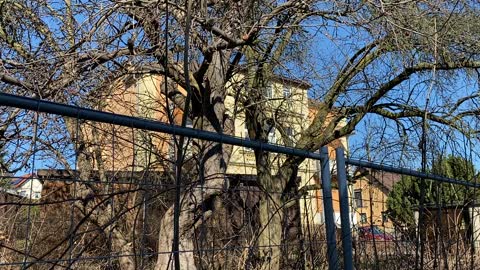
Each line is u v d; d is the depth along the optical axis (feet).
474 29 22.56
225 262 12.09
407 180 14.84
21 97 6.81
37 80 17.19
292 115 28.45
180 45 18.44
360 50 26.21
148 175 11.87
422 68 24.95
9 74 17.66
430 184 15.33
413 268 13.71
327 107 28.73
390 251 13.34
